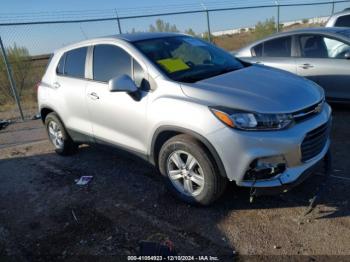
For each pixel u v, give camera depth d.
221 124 3.29
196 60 4.32
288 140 3.20
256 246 3.13
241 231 3.35
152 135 3.88
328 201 3.68
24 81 11.50
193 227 3.49
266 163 3.25
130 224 3.65
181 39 4.72
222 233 3.35
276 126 3.21
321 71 6.39
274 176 3.29
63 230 3.70
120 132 4.38
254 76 3.90
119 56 4.36
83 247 3.39
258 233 3.29
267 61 7.04
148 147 4.02
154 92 3.85
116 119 4.35
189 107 3.48
